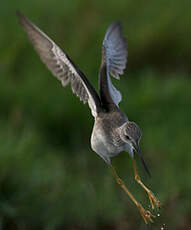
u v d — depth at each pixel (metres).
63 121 14.91
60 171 13.16
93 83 15.62
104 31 17.25
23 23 10.86
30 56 16.73
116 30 11.13
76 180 13.22
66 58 9.84
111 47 10.80
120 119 9.30
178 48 16.84
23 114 14.89
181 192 12.98
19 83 15.87
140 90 15.34
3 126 14.14
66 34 17.59
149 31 17.14
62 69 10.45
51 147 14.34
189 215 12.73
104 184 13.25
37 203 12.37
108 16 17.91
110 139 9.23
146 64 16.61
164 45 16.88
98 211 12.65
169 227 12.40
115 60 10.77
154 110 14.77
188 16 17.44
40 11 18.47
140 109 14.80
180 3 17.89
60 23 17.95
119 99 9.73
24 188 12.40
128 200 12.80
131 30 17.30
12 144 13.09
